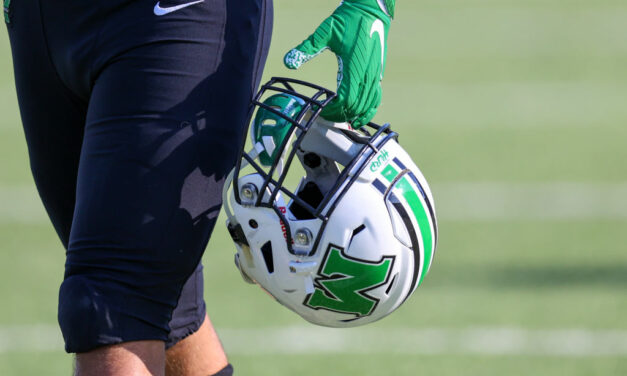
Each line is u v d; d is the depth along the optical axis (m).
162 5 7.49
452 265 19.30
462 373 14.05
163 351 7.55
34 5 8.09
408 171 7.72
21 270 19.25
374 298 7.65
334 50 7.71
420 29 54.66
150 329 7.37
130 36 7.51
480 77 41.94
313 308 7.81
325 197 7.37
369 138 7.73
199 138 7.53
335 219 7.37
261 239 7.61
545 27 54.28
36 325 16.14
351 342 15.39
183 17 7.50
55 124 8.77
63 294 7.25
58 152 8.91
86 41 7.71
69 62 7.95
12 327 16.05
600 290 17.64
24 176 27.00
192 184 7.51
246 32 7.92
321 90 7.50
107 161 7.39
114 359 7.19
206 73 7.60
